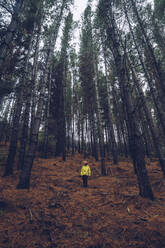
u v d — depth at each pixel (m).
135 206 4.05
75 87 20.89
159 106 7.11
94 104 16.86
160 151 7.24
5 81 5.38
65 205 4.32
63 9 7.64
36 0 7.40
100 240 2.77
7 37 3.73
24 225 3.21
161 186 5.68
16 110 8.45
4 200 4.16
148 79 7.25
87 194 5.43
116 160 12.34
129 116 5.01
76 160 14.45
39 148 18.30
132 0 7.72
